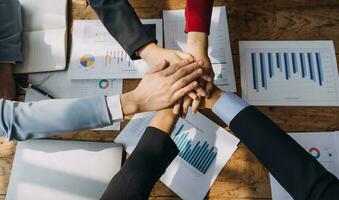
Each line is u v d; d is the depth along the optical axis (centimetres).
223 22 117
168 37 116
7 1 114
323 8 118
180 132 104
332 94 108
